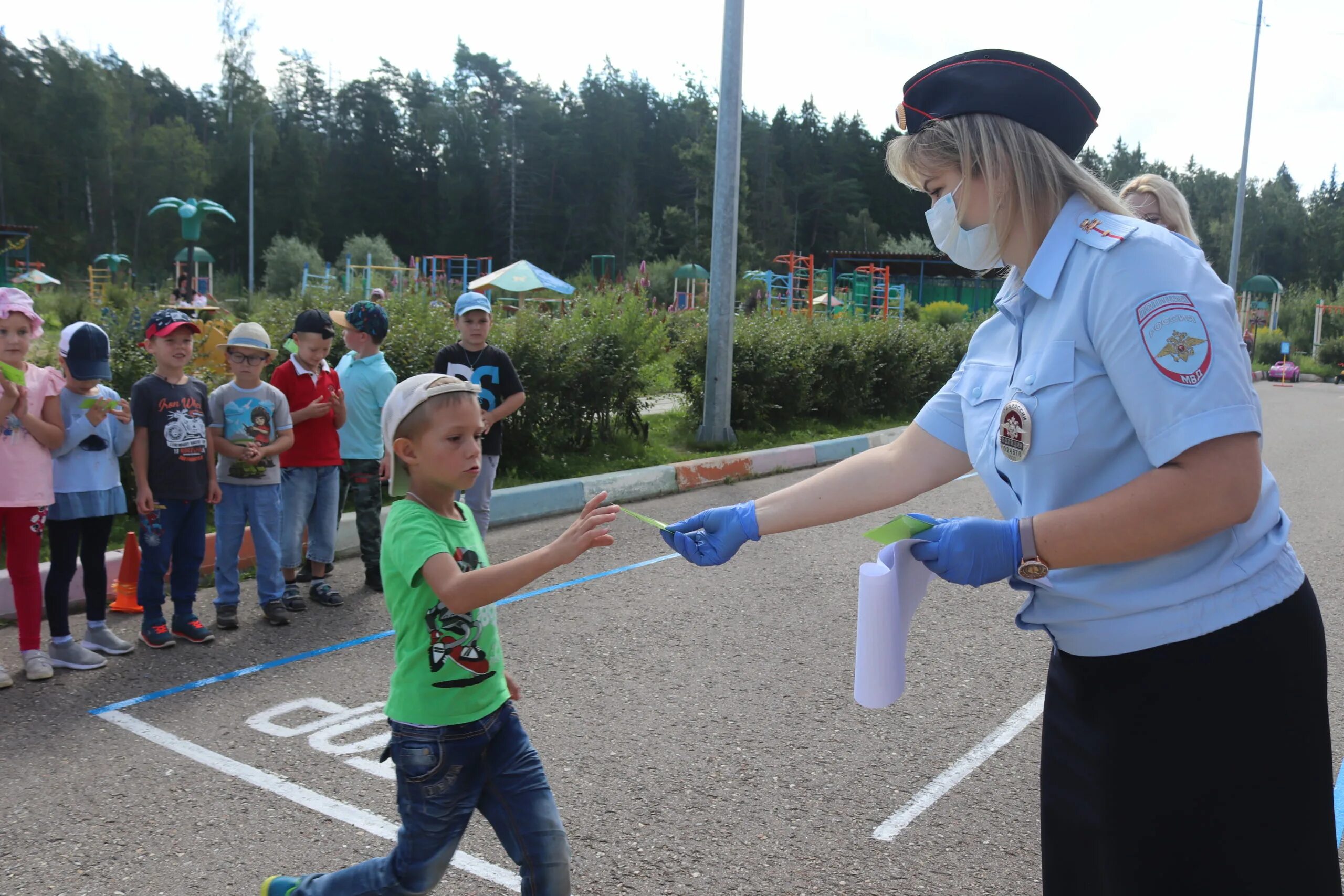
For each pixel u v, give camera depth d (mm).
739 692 4730
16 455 4648
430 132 98625
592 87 102062
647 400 13531
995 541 1604
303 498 6012
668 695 4680
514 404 6594
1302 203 88250
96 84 78750
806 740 4207
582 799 3662
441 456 2465
